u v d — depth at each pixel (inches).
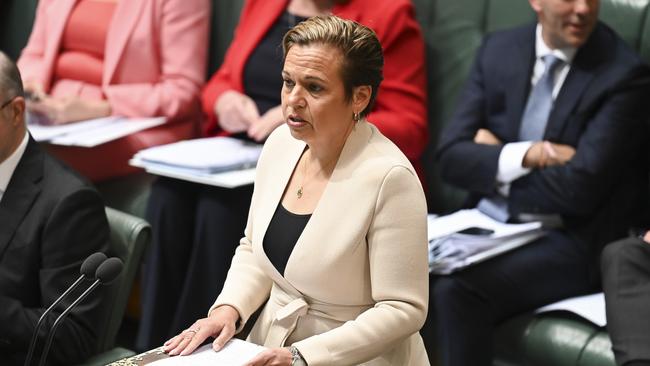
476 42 423.2
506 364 342.0
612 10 389.7
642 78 354.6
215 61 492.7
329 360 219.1
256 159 397.1
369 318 223.3
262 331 245.3
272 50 428.8
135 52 468.4
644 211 364.8
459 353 337.4
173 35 468.4
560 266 353.7
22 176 279.0
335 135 229.1
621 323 301.6
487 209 374.0
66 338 267.0
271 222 239.9
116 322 288.2
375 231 225.3
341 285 229.3
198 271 395.2
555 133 360.8
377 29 407.8
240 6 481.4
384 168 225.6
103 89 469.7
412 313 224.7
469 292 338.6
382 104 406.9
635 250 314.5
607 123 349.7
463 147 373.4
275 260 237.6
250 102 428.8
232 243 392.8
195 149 404.8
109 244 284.0
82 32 481.1
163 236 404.8
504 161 360.2
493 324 343.9
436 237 349.7
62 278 269.7
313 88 222.2
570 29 355.6
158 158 393.1
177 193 403.5
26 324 262.7
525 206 359.9
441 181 426.0
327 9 422.9
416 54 415.2
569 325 332.2
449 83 426.9
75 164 455.8
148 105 459.2
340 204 227.6
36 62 494.3
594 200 350.9
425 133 414.0
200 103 474.0
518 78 374.6
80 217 274.4
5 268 271.6
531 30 379.9
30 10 549.0
